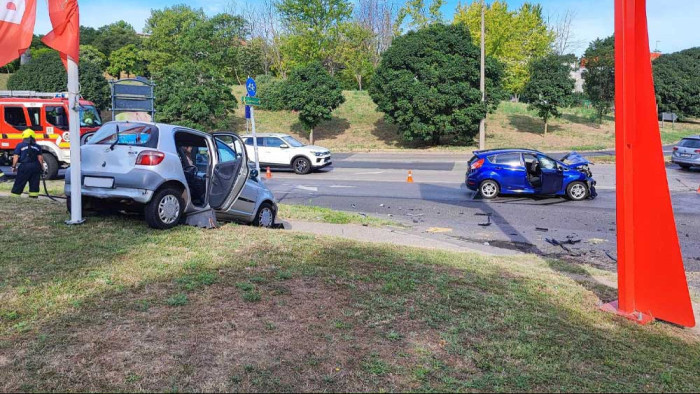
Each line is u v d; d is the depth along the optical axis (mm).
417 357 3711
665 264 5176
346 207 13484
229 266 5762
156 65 50781
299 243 7211
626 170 5273
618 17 5301
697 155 22062
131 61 59125
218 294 4801
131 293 4746
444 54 31500
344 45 47219
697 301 6227
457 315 4621
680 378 3760
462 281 5781
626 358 4051
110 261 5762
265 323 4180
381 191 16406
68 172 8109
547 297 5566
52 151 16953
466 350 3881
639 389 3494
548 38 49781
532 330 4406
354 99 45344
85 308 4344
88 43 65875
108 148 7516
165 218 7566
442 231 10562
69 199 8219
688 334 5012
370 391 3203
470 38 32219
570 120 42969
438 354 3783
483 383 3375
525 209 13336
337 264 6133
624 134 5242
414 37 31953
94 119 18734
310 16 46156
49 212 8602
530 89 35750
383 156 29734
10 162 17219
